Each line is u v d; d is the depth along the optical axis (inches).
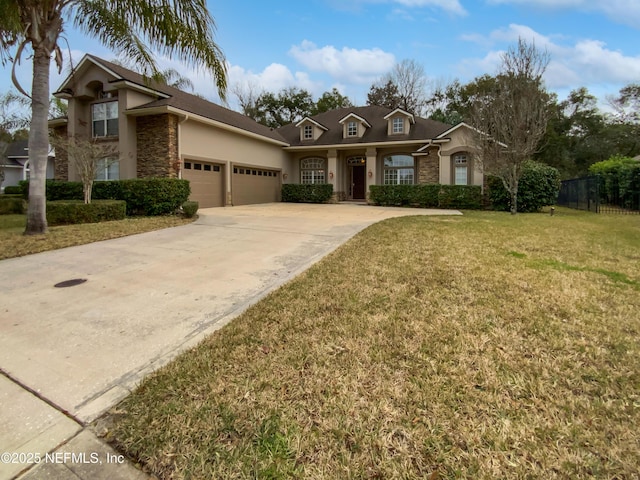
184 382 96.9
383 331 123.1
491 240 287.3
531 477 65.2
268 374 99.3
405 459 70.2
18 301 160.7
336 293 161.2
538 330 122.2
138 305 155.7
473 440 74.0
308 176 864.9
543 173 591.5
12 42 312.8
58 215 376.8
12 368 106.4
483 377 95.5
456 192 661.9
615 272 193.3
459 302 148.6
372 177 779.4
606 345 112.0
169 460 72.1
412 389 91.0
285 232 340.8
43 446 76.7
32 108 314.5
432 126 784.9
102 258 239.0
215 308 152.1
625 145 1161.4
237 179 677.3
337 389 92.0
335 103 1343.5
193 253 253.4
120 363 109.1
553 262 215.0
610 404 83.7
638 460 67.9
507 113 537.0
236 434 78.0
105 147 506.0
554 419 79.3
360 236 310.8
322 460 70.7
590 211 592.1
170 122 517.3
